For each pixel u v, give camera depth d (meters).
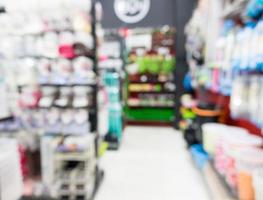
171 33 6.32
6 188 1.65
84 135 2.44
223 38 2.54
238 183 1.84
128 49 6.38
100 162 3.59
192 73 4.87
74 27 2.35
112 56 4.75
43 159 2.40
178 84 5.91
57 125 2.42
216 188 2.12
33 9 2.35
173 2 6.10
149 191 2.69
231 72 2.32
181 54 5.90
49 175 2.40
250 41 1.77
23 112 2.46
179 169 3.32
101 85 2.96
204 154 3.23
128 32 6.20
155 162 3.60
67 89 2.42
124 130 5.72
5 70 2.39
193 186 2.80
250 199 1.74
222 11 2.85
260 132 2.27
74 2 2.29
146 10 6.24
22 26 2.40
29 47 2.41
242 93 1.93
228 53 2.29
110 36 5.31
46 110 2.45
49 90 2.44
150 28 6.23
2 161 1.62
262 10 1.86
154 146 4.44
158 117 6.45
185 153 4.01
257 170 1.66
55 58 2.40
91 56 2.56
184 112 5.00
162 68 6.40
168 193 2.64
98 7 2.78
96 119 2.62
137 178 3.04
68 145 2.35
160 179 3.00
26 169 2.48
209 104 3.49
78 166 2.66
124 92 5.74
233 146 2.06
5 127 2.43
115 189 2.74
